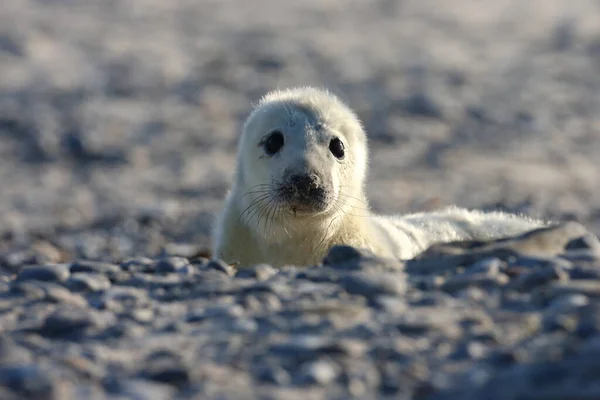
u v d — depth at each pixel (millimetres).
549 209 32375
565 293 9031
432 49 79250
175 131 51656
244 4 105562
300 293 9875
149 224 31984
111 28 85125
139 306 9945
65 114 53469
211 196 38438
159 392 7312
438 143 49000
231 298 9961
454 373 7438
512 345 7934
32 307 10156
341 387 7320
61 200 37625
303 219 15039
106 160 45594
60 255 25375
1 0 97625
